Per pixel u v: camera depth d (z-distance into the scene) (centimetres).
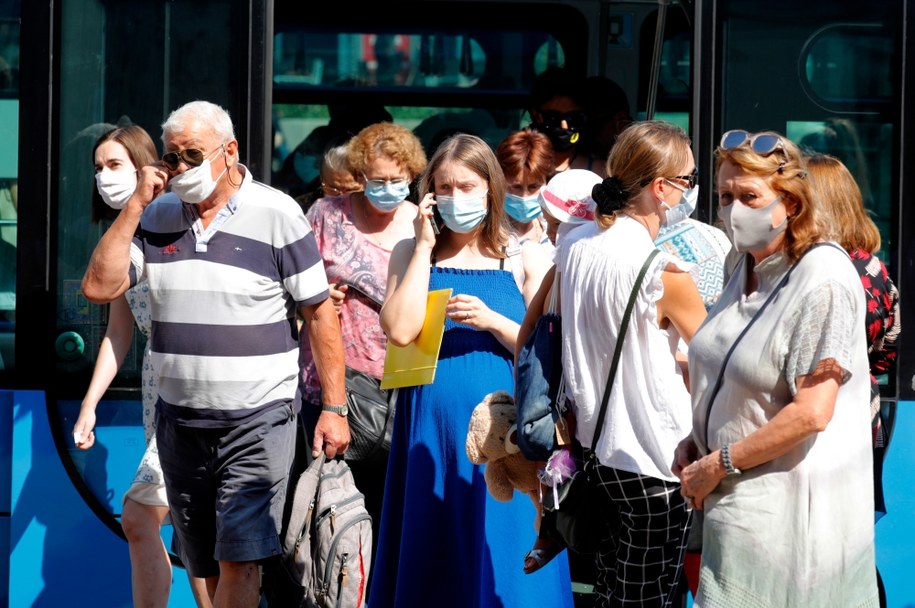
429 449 896
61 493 1045
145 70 1040
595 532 788
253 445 898
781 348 661
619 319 754
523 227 1094
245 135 1041
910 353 1055
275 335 908
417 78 1438
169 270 888
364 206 1066
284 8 1423
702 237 951
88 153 1042
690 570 1005
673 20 1394
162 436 917
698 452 724
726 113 1069
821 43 1066
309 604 912
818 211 668
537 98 1251
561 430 785
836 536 667
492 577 873
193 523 935
